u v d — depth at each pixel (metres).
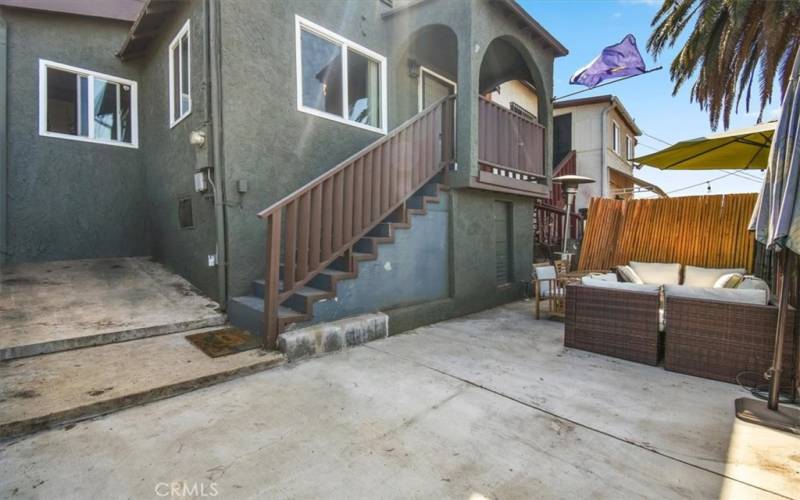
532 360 4.08
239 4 4.91
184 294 5.43
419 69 7.80
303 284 4.29
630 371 3.78
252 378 3.49
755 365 3.38
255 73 5.08
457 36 5.89
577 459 2.33
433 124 5.96
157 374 3.30
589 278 4.70
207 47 4.86
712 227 6.38
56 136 6.67
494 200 6.98
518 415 2.88
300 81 5.60
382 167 5.16
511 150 6.79
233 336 4.31
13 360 3.55
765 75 7.94
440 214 5.93
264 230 5.22
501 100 11.88
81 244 6.92
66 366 3.45
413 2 6.33
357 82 6.56
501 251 7.39
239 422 2.72
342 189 4.63
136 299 5.15
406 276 5.38
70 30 6.83
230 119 4.84
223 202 4.87
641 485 2.09
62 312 4.55
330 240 4.54
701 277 5.80
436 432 2.63
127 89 7.44
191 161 5.60
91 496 1.98
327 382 3.43
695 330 3.65
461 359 4.08
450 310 5.97
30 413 2.61
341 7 6.14
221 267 4.89
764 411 2.85
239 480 2.11
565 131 14.69
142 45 6.87
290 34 5.47
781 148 2.63
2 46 6.11
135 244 7.47
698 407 3.02
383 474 2.18
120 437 2.52
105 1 7.14
